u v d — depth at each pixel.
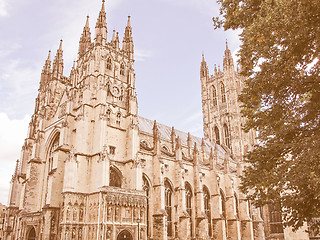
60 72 106.94
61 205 68.88
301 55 22.77
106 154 71.94
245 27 27.23
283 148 25.30
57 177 73.12
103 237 62.47
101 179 68.94
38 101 109.88
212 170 104.12
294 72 23.80
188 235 81.62
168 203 87.62
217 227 96.31
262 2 24.41
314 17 20.27
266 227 117.06
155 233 78.00
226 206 105.94
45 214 69.00
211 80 165.12
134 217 69.88
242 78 163.75
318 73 23.59
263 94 26.70
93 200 68.62
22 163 100.19
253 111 28.03
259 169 27.30
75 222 66.81
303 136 25.17
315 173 22.12
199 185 94.25
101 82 82.00
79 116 76.50
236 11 26.89
